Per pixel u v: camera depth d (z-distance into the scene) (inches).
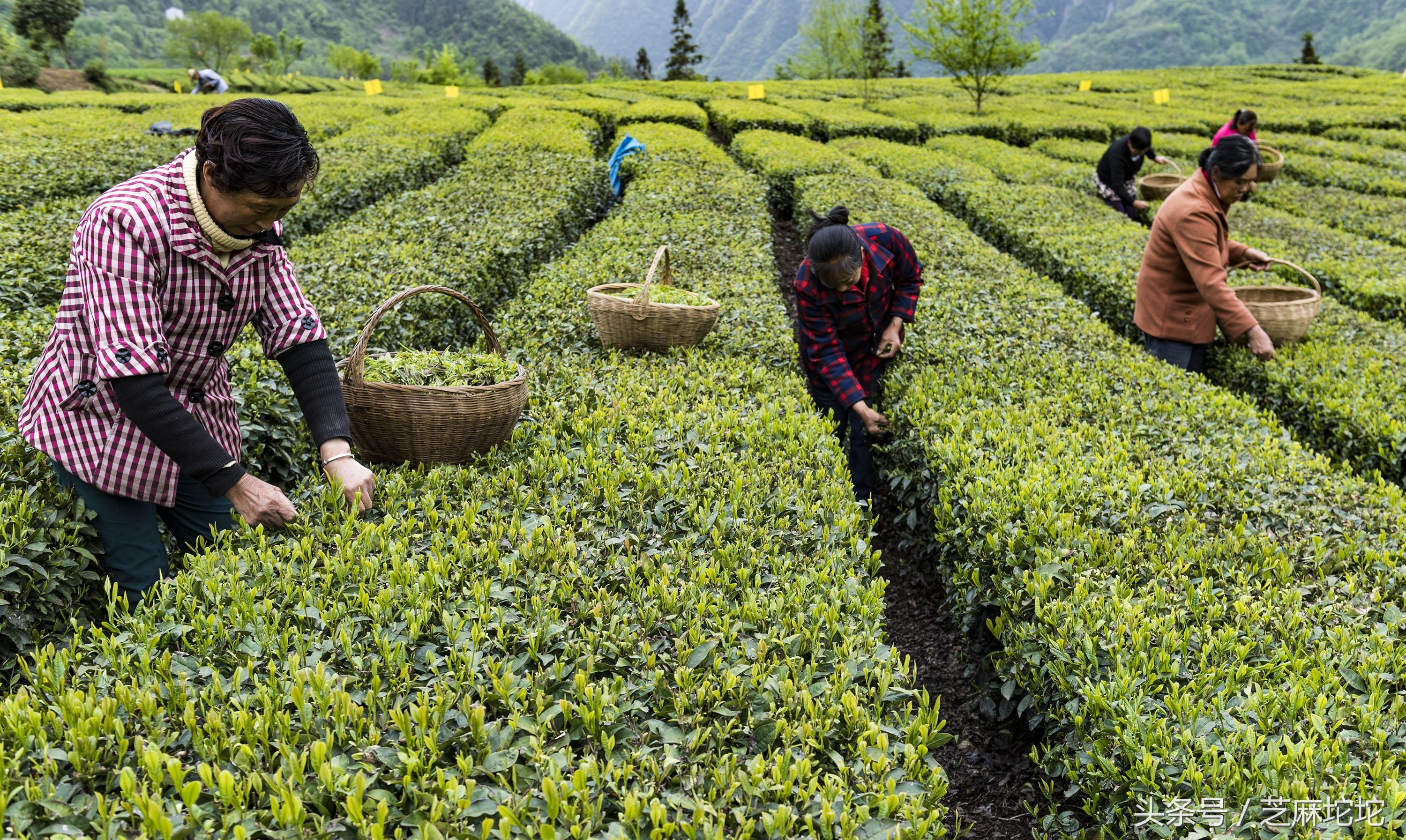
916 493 177.6
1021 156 610.5
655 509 123.3
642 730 82.0
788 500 128.0
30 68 1512.1
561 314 233.6
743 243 323.9
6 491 120.0
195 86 1064.2
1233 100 1027.3
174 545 141.9
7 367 160.2
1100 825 96.3
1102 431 172.1
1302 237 389.7
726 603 99.9
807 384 208.5
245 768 72.0
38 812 66.1
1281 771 80.7
